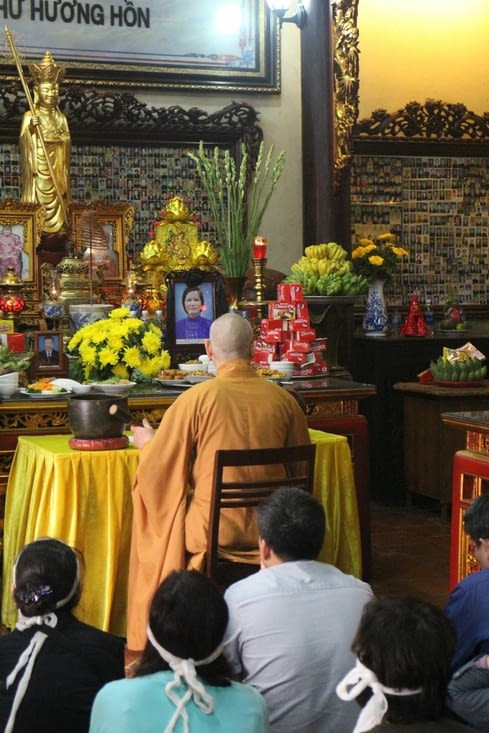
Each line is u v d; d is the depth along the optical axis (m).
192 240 7.14
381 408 7.87
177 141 8.14
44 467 4.64
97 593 4.61
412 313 8.22
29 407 5.20
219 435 4.10
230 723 2.06
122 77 8.09
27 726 2.43
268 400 4.19
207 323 6.32
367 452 5.77
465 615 3.07
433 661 1.90
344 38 8.06
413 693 1.91
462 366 7.35
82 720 2.47
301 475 4.29
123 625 4.73
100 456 4.61
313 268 6.88
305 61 8.31
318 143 8.22
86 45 8.03
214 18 8.29
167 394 5.44
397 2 8.74
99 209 7.46
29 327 7.12
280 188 8.55
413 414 7.71
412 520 7.41
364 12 8.69
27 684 2.43
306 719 2.61
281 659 2.61
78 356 5.89
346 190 8.23
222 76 8.33
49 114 7.39
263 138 8.48
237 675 2.69
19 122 7.68
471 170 8.81
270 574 2.73
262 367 6.09
